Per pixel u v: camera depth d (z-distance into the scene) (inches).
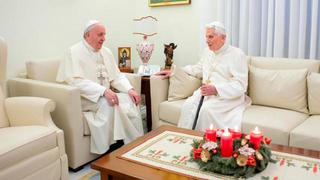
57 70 113.0
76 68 102.2
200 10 131.0
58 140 82.0
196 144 63.9
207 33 105.0
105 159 63.7
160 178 55.9
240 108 100.7
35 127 81.0
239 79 101.7
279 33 114.0
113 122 100.7
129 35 156.3
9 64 108.2
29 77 106.9
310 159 62.8
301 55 111.8
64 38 125.6
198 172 58.2
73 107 91.6
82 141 96.0
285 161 62.1
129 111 103.7
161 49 152.1
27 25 112.0
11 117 87.2
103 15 141.3
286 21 115.4
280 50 115.0
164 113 108.4
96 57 107.6
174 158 63.9
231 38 125.6
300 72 99.9
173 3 142.6
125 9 151.9
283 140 85.0
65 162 84.4
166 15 147.6
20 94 103.0
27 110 85.0
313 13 107.7
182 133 78.2
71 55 103.6
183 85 110.9
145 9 153.9
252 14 119.0
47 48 119.6
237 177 56.1
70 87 92.1
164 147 69.5
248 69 108.6
